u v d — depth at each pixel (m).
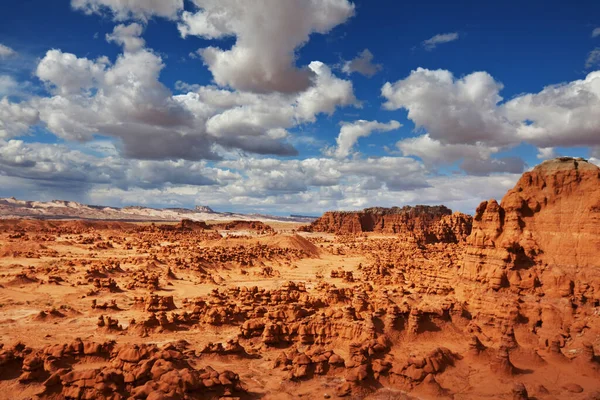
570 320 49.84
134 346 43.53
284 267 153.00
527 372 42.28
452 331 53.00
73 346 44.91
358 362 42.22
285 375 44.31
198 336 60.66
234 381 39.31
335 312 58.59
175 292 100.62
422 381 40.38
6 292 88.38
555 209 56.81
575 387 39.03
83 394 35.56
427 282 75.88
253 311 69.06
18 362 43.59
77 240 196.00
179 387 35.59
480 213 62.94
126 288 101.38
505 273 56.00
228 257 151.25
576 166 57.03
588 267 52.56
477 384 40.81
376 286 99.44
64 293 91.50
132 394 34.97
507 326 46.75
